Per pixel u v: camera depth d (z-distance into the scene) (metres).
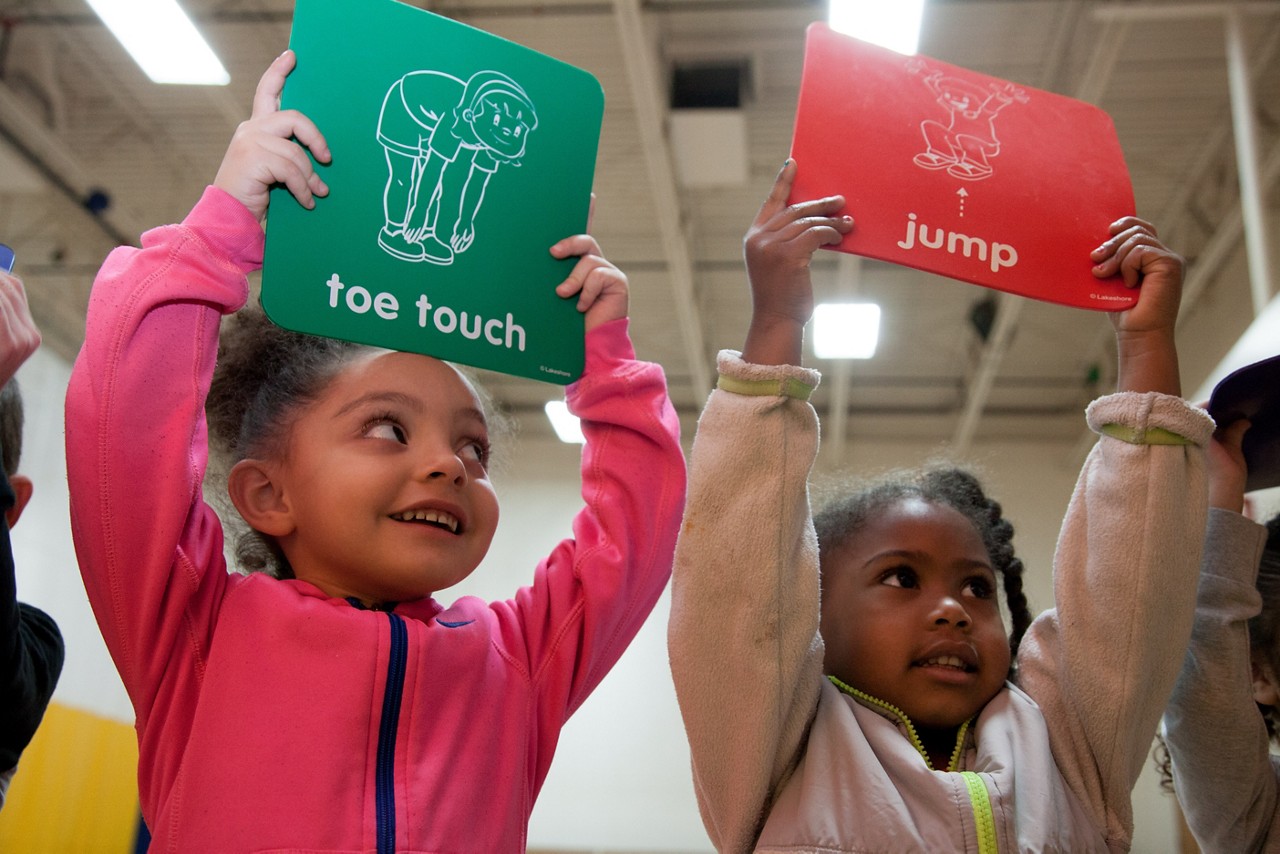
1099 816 1.15
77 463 1.02
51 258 6.23
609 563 1.21
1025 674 1.25
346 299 1.06
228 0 4.52
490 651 1.13
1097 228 1.23
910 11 3.58
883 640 1.19
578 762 7.06
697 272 6.19
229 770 0.98
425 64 1.15
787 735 1.12
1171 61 4.66
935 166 1.20
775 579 1.08
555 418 7.30
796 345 1.14
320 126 1.10
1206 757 1.26
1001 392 7.30
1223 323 5.66
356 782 0.99
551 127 1.20
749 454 1.09
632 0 4.09
